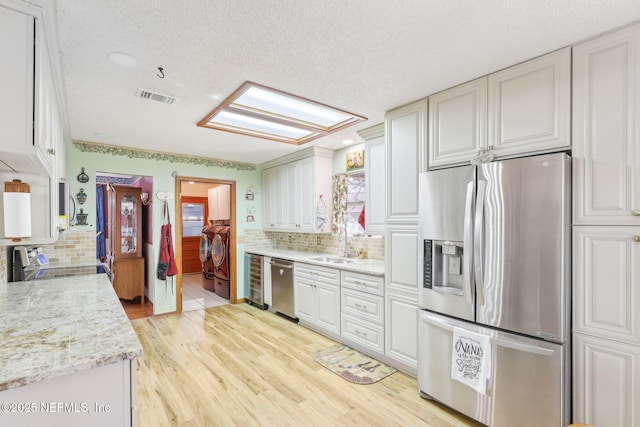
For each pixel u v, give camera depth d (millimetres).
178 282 4402
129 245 5004
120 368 1105
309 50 1750
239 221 5027
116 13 1408
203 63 1883
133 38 1610
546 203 1693
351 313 3104
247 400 2268
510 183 1818
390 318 2674
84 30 1529
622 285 1549
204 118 2836
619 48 1562
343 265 3227
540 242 1712
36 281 2383
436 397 2182
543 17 1464
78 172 3686
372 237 3699
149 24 1495
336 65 1923
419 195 2322
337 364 2812
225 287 5184
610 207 1582
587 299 1651
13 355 1062
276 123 3059
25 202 1568
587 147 1654
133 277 4953
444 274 2242
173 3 1347
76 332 1288
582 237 1669
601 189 1610
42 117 1352
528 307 1750
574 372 1686
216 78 2080
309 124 3115
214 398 2289
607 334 1587
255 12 1418
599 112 1619
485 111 2047
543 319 1701
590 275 1643
